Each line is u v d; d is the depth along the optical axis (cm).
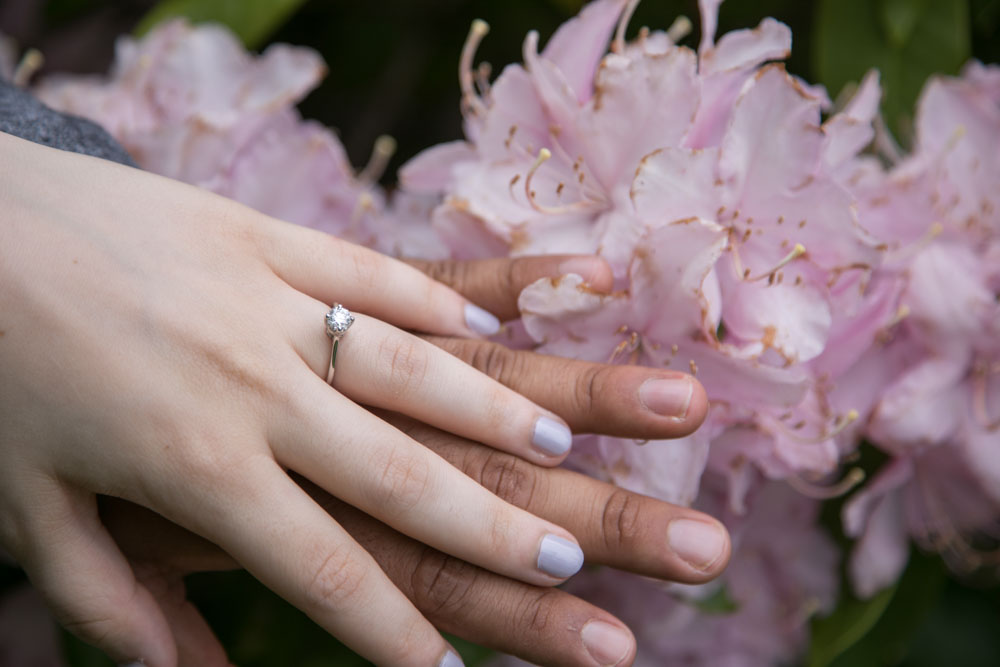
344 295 33
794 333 32
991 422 37
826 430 34
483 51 50
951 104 38
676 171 32
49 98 41
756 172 32
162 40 40
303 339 32
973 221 38
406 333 32
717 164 32
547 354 33
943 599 50
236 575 44
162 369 30
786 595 42
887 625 43
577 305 32
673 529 31
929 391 36
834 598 41
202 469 30
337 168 38
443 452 33
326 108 52
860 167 37
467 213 35
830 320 32
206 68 40
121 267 31
